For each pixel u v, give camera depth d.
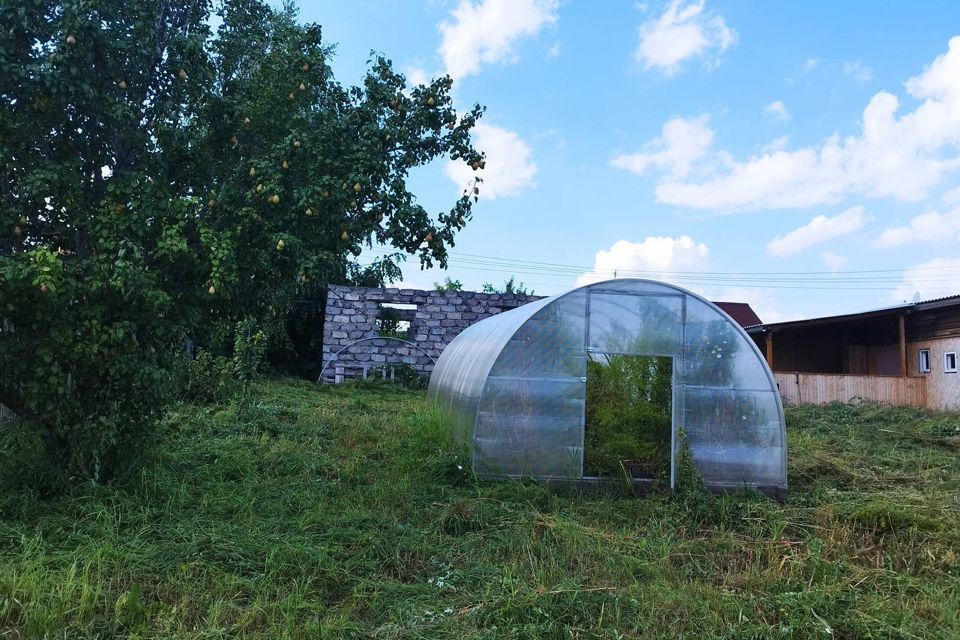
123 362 5.83
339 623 4.00
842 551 5.60
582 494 7.70
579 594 4.43
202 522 5.57
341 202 6.57
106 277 5.61
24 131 5.70
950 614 4.39
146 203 5.89
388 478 7.43
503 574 4.86
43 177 5.54
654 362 8.15
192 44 6.09
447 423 9.34
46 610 3.82
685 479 7.53
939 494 7.38
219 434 9.65
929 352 18.56
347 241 6.80
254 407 11.63
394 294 23.31
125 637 3.76
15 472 5.87
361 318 23.12
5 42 5.46
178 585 4.38
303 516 5.87
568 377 7.98
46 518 5.28
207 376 13.06
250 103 6.68
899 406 17.00
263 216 6.56
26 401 5.80
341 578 4.70
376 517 5.96
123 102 5.93
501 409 7.88
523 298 23.67
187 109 6.59
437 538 5.67
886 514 6.22
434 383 13.74
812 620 4.24
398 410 14.40
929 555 5.46
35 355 5.72
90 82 5.82
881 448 10.77
